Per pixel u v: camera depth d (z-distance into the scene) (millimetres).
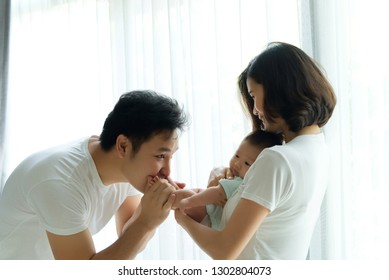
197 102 1835
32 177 1107
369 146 1519
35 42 2309
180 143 1875
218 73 1777
